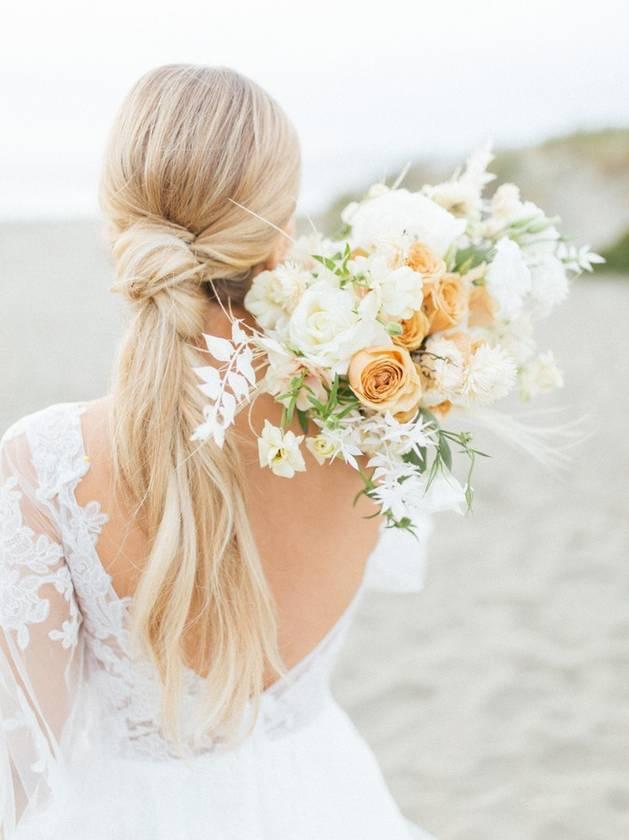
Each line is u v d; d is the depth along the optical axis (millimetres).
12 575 1161
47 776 1238
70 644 1194
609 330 10609
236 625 1194
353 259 1245
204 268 1198
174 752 1266
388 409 1147
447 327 1238
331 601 1315
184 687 1226
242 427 1214
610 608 4078
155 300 1180
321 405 1154
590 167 19469
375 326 1145
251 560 1188
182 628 1164
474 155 1452
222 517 1168
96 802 1285
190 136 1163
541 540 4910
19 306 12188
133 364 1163
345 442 1178
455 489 1228
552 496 5574
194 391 1160
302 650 1309
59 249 18109
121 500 1161
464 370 1186
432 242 1252
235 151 1170
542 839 2637
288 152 1230
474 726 3236
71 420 1187
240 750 1282
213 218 1181
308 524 1256
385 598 4312
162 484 1144
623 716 3260
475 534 5047
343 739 1468
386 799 1517
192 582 1151
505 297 1279
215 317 1222
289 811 1310
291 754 1343
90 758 1308
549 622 3973
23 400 7656
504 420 1388
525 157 20234
